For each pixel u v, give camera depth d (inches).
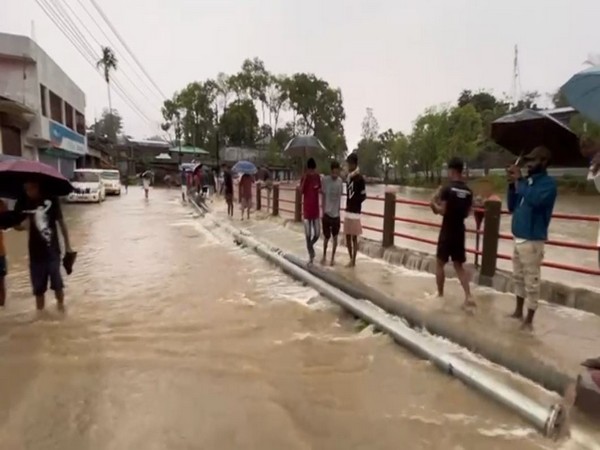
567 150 204.1
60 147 1005.2
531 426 133.8
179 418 140.2
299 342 197.8
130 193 1366.9
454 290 263.4
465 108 1987.0
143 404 148.3
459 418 139.6
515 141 217.5
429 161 2153.1
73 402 149.5
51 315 230.7
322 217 339.3
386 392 155.7
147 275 315.3
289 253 364.8
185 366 174.9
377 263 339.0
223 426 135.9
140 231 533.3
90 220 636.7
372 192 1793.8
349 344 195.8
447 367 166.6
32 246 231.9
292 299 258.4
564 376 150.0
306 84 2733.8
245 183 628.7
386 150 2842.0
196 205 829.2
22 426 136.4
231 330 211.6
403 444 126.9
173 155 2135.8
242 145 2605.8
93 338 201.9
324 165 1920.5
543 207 193.2
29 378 165.8
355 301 235.1
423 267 314.0
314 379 164.9
